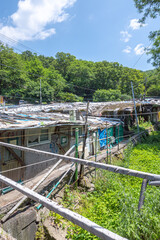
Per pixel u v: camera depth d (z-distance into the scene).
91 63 57.88
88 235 3.46
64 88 45.06
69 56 60.09
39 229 3.98
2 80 29.06
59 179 5.61
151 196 2.81
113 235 0.80
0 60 29.55
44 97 31.84
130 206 2.89
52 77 40.72
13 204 3.95
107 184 5.74
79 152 7.86
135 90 40.06
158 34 13.34
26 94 29.97
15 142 5.17
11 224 3.37
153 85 34.47
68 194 5.28
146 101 21.02
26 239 3.69
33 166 5.80
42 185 5.06
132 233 2.30
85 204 5.00
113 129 13.19
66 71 54.31
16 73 29.81
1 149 4.68
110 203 4.28
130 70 43.69
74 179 6.27
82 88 46.41
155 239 2.17
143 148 11.33
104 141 11.18
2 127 3.96
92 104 16.22
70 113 7.42
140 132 15.47
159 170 6.61
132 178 5.95
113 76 44.00
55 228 4.02
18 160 5.15
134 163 8.16
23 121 5.29
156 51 13.59
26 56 60.47
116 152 10.38
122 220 2.78
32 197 1.21
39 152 2.03
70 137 7.96
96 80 44.75
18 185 1.39
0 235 1.77
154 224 2.31
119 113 16.70
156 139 14.52
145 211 2.42
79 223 0.92
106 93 32.78
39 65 38.66
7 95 27.92
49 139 6.68
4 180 1.53
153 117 24.56
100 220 3.63
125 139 14.88
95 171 6.76
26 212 3.80
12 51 32.75
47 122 5.35
